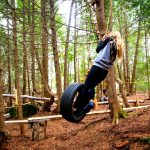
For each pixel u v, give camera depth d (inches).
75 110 187.9
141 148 320.2
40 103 743.1
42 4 658.2
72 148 374.3
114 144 349.1
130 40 1304.1
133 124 394.0
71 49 1218.0
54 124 546.0
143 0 432.5
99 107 705.0
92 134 407.8
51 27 598.5
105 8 645.9
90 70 182.9
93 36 671.8
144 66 1099.3
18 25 859.4
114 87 453.1
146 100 824.9
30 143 422.6
